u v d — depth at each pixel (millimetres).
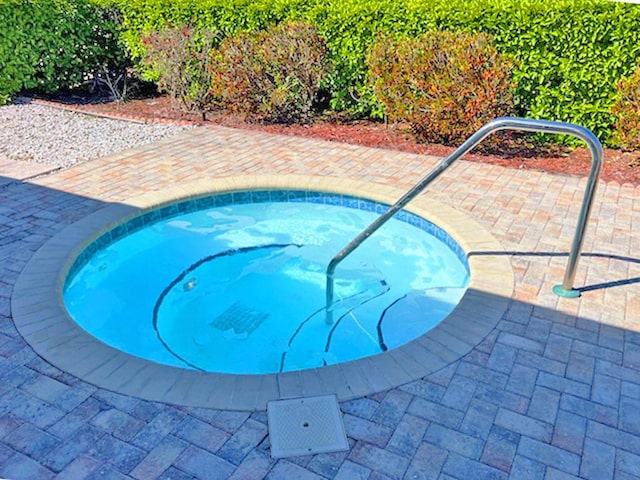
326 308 5367
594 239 5371
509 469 2926
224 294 5586
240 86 9227
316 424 3207
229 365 4648
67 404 3340
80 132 8953
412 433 3154
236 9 10031
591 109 7992
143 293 5543
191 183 6680
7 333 3955
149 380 3529
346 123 9539
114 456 2996
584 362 3709
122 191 6480
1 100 10609
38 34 10461
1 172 7027
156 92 11859
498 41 8250
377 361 3709
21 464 2943
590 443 3088
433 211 5949
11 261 4914
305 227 6871
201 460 2975
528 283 4617
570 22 7719
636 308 4285
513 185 6688
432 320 5094
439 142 8367
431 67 7922
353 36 9203
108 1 11305
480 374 3600
